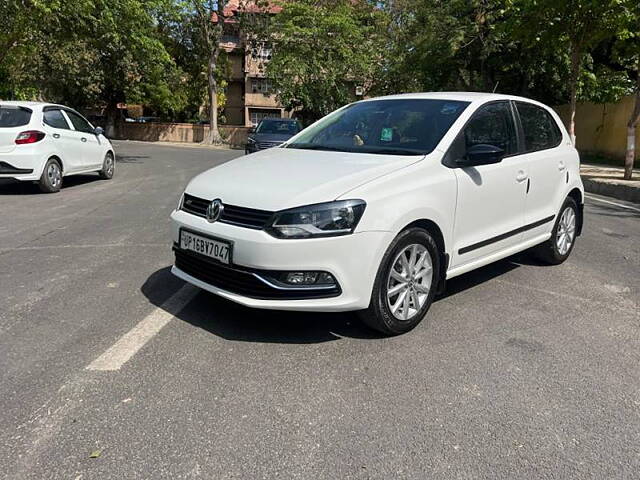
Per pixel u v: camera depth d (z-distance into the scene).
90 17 14.82
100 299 4.39
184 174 14.02
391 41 32.91
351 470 2.40
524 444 2.61
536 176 4.99
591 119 20.67
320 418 2.78
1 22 14.27
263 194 3.47
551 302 4.57
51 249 5.95
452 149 4.13
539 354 3.58
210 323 3.92
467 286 4.96
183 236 3.86
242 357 3.42
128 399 2.91
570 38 13.39
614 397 3.07
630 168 12.61
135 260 5.53
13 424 2.68
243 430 2.67
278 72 31.80
